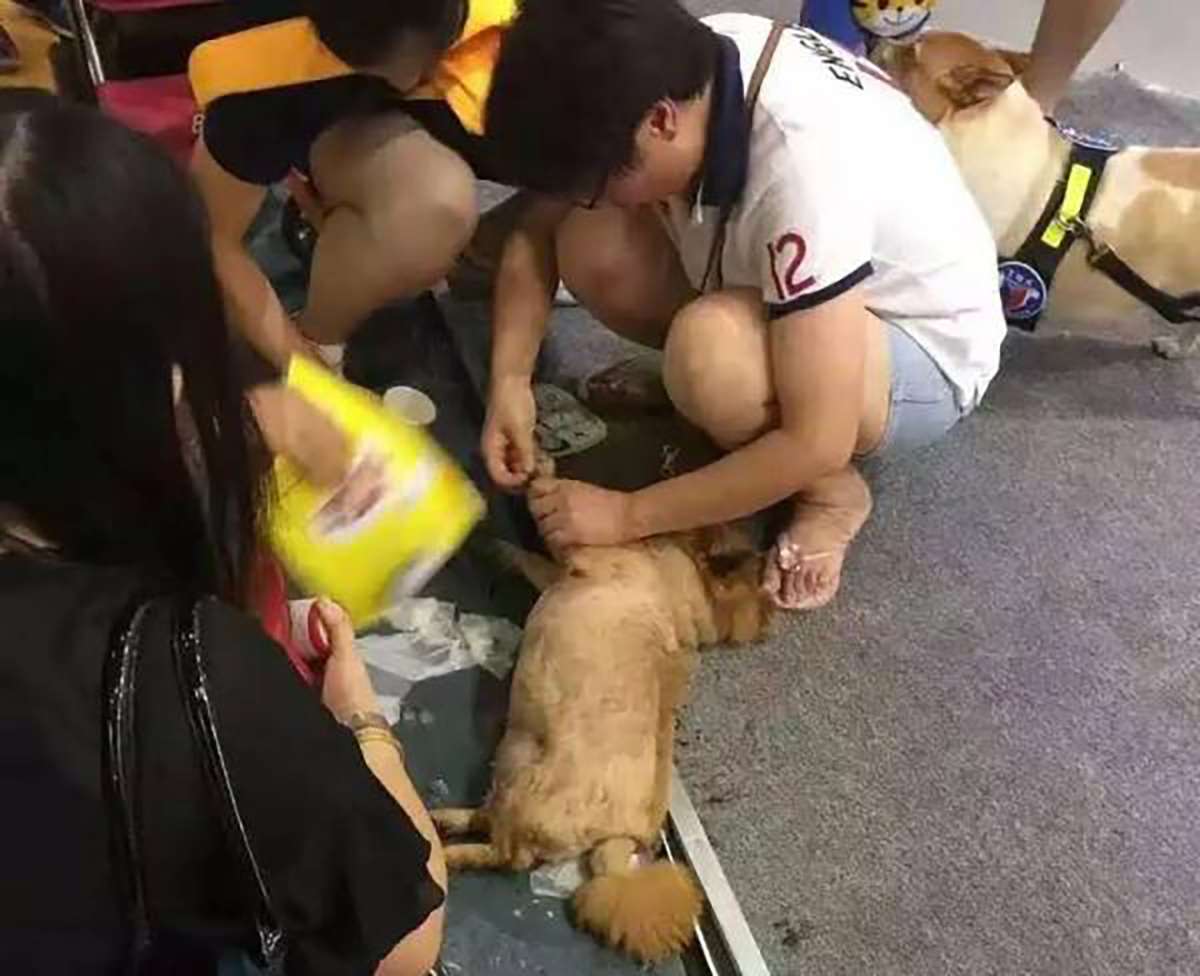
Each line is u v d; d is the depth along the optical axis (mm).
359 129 1424
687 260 1399
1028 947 1212
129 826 656
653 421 1574
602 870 1178
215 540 752
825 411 1305
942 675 1394
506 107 1191
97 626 671
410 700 1318
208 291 709
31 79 1734
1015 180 1577
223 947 742
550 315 1638
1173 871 1271
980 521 1537
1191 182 1591
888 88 1408
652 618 1284
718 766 1309
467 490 1306
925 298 1396
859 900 1229
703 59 1234
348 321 1534
